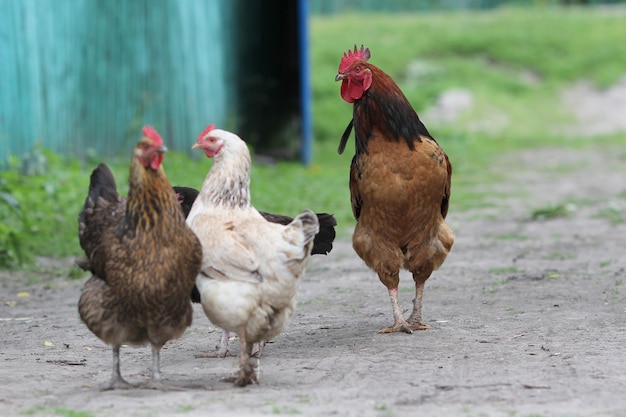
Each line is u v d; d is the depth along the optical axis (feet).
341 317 34.55
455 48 147.74
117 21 73.10
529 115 128.77
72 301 39.14
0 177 52.90
